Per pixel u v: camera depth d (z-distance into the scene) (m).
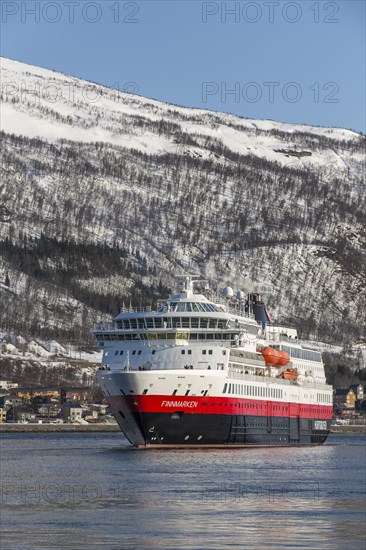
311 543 153.50
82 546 150.38
